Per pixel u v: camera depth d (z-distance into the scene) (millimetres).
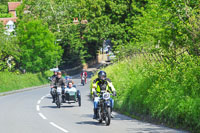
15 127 37281
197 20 38656
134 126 36031
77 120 41969
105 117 37094
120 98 50281
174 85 37750
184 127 33000
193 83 35219
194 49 38406
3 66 147250
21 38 160500
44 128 36125
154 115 38531
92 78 86688
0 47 147500
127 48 82438
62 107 58750
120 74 59125
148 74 44531
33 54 160500
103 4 173875
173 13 40875
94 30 178875
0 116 47562
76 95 59625
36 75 150750
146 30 78438
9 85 116688
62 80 59406
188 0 40844
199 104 31938
